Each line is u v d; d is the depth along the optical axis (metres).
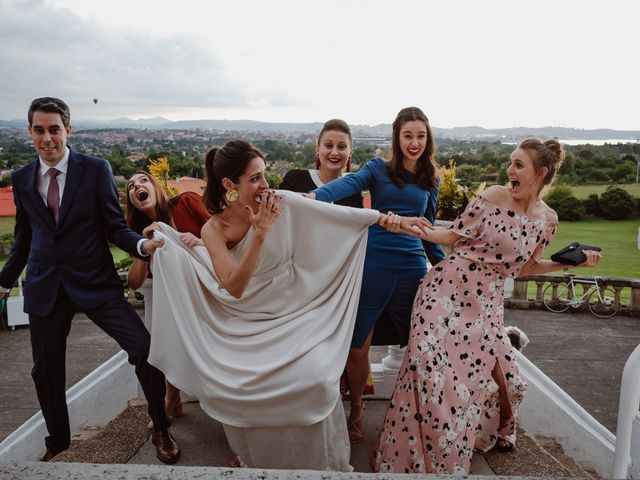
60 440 3.09
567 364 10.23
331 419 2.50
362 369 3.04
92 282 2.94
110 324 2.92
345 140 3.57
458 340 2.74
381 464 2.75
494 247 2.73
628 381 2.15
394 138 3.02
